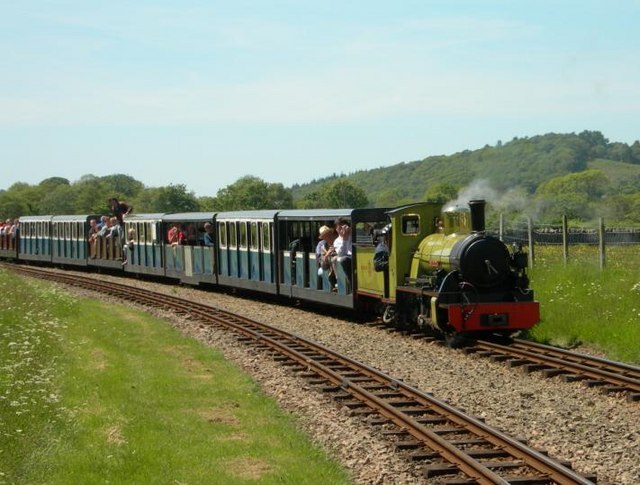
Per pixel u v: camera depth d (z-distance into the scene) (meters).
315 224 23.91
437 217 19.69
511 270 17.70
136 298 28.89
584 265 23.95
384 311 20.64
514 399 12.30
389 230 19.72
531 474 8.61
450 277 17.42
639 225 56.94
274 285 26.25
